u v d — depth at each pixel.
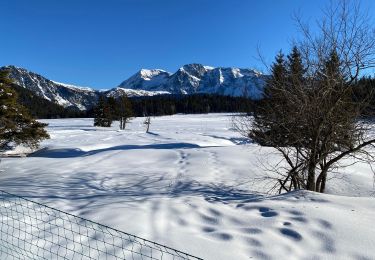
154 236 6.04
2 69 19.38
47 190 9.73
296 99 9.80
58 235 6.13
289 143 10.59
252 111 11.63
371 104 9.85
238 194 10.57
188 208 7.62
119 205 7.75
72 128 57.31
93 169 13.70
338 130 9.85
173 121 83.06
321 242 5.74
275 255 5.39
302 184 10.78
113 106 66.00
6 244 5.83
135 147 24.61
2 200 8.23
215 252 5.47
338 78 9.44
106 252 5.50
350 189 12.17
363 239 5.75
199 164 14.73
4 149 20.83
